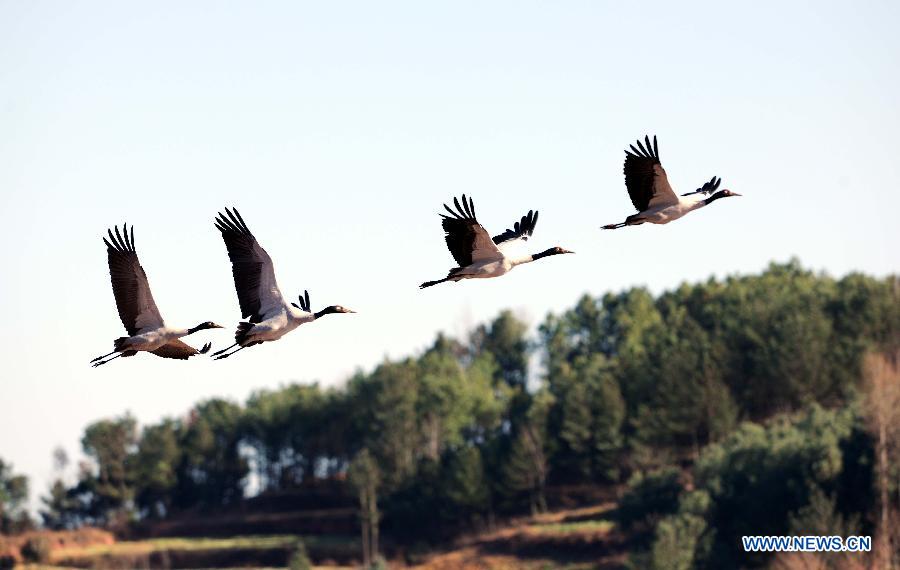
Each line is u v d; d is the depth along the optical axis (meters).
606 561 88.19
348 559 109.06
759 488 76.69
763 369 103.00
